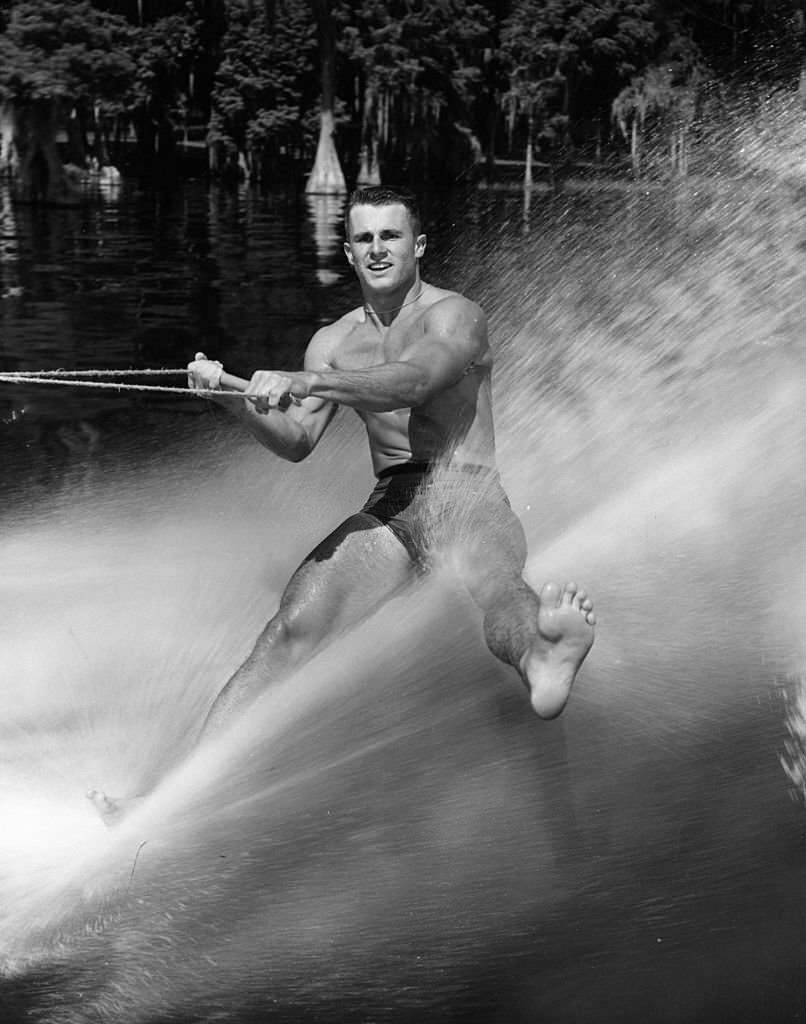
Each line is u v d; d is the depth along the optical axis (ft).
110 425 33.01
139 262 75.72
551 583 12.27
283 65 202.69
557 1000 10.75
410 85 196.03
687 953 11.28
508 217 102.12
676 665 16.56
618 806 13.65
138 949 11.55
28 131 140.87
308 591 14.44
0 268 71.00
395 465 15.17
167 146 224.12
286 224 111.04
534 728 15.06
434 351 14.10
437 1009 10.66
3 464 29.17
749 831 13.10
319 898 12.21
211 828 13.35
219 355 44.78
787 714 15.42
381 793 13.87
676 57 166.50
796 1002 10.63
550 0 177.37
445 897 12.21
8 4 152.35
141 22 217.36
